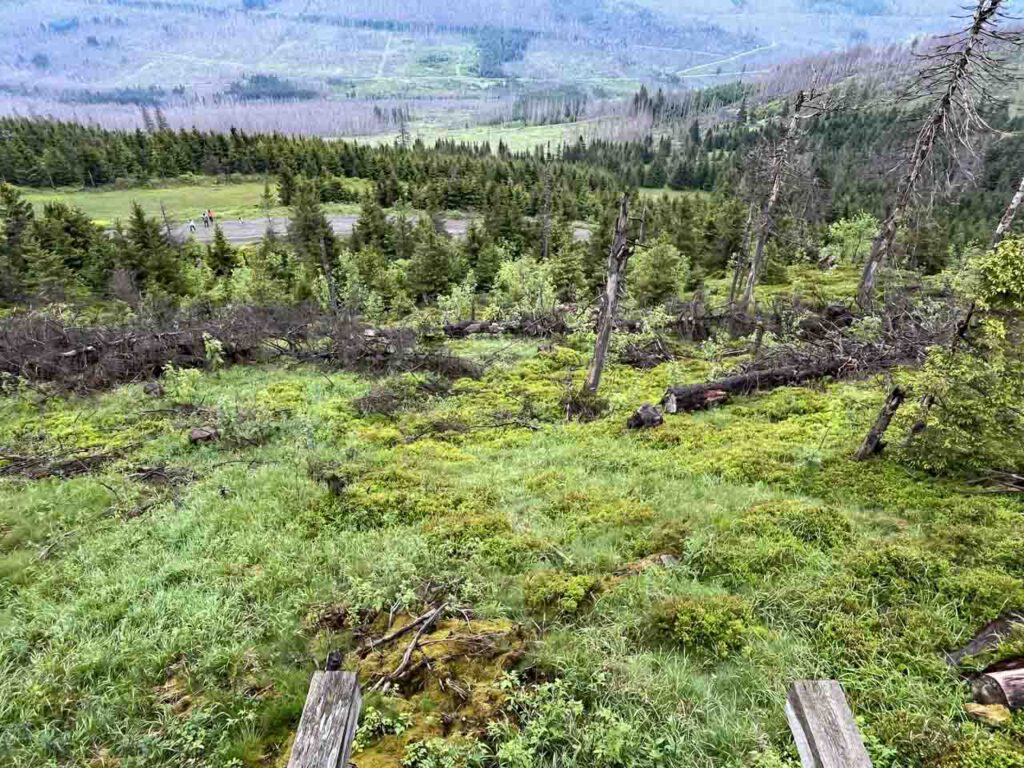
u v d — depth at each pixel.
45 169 74.56
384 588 6.71
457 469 11.51
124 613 6.81
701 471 10.73
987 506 7.96
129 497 10.12
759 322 20.39
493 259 40.97
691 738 4.73
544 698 5.16
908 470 9.64
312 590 7.09
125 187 79.75
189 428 13.58
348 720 3.18
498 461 12.13
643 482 10.37
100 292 34.44
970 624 5.68
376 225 49.09
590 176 94.19
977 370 8.82
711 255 44.53
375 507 9.37
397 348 19.62
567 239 46.91
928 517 8.11
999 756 4.12
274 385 17.33
